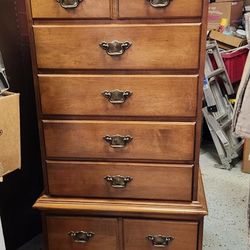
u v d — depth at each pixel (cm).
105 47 113
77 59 116
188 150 123
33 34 115
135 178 129
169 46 111
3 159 103
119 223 135
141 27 110
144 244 137
